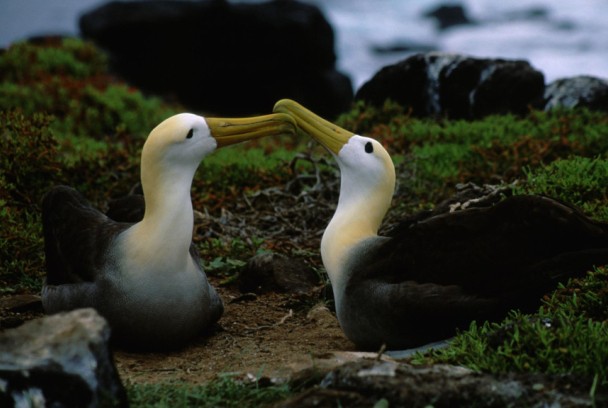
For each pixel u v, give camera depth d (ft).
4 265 40.11
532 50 192.75
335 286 30.32
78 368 21.49
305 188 47.24
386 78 65.62
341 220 30.76
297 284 38.91
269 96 120.06
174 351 31.63
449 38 207.72
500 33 206.90
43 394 21.38
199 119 30.81
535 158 49.49
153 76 117.19
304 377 25.31
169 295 30.30
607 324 27.71
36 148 46.01
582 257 28.02
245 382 25.80
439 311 28.27
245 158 54.49
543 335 25.29
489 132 54.90
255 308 37.14
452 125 60.85
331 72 120.78
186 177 30.60
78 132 69.10
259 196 48.19
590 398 22.53
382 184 30.78
